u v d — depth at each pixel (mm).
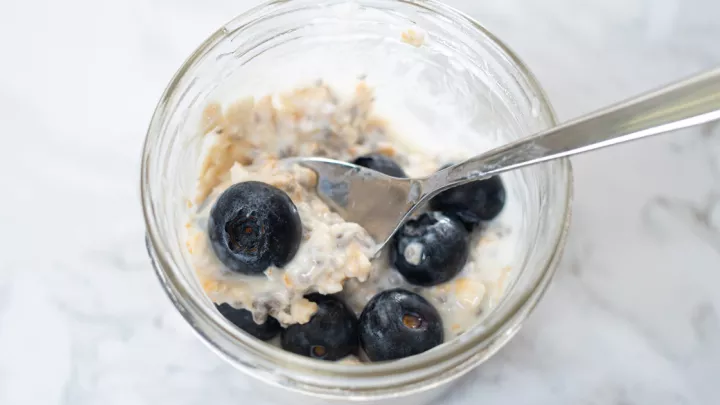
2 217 276
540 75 294
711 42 298
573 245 273
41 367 263
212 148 246
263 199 220
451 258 229
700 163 282
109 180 281
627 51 297
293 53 253
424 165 256
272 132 252
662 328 265
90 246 273
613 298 268
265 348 201
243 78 246
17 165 283
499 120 247
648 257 272
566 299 268
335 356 225
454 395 259
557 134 199
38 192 280
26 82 293
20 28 300
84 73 294
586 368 262
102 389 260
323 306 225
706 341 264
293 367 200
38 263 271
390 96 268
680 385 260
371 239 233
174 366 262
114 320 266
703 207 278
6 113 289
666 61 296
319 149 255
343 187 241
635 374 261
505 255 235
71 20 301
